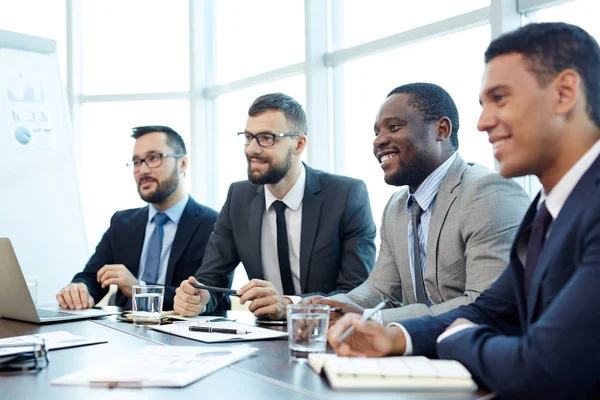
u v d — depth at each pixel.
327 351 1.13
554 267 0.93
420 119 1.68
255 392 0.84
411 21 3.12
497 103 1.03
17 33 3.54
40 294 3.44
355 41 3.45
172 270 2.52
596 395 0.81
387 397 0.82
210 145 4.34
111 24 4.35
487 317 1.20
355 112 3.46
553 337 0.81
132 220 2.70
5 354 1.06
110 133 4.35
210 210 2.73
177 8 4.30
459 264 1.59
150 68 4.32
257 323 1.57
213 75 4.33
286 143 2.21
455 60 2.91
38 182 3.51
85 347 1.22
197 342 1.27
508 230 1.49
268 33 3.92
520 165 1.02
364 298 1.77
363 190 2.31
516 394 0.83
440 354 1.01
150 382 0.88
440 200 1.66
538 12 2.57
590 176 0.95
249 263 2.29
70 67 4.27
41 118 3.58
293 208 2.27
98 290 2.57
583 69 0.98
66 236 3.58
